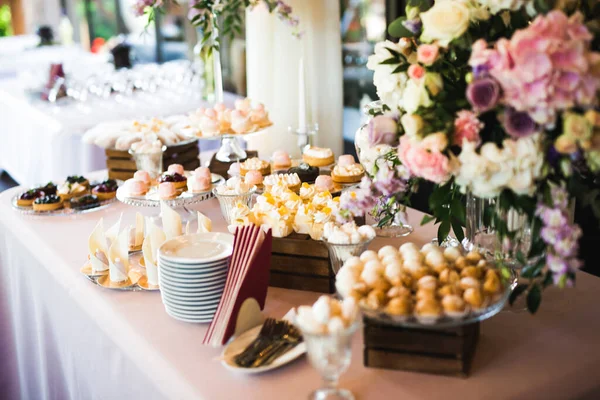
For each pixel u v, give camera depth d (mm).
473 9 1133
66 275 1686
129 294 1546
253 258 1319
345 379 1152
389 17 4531
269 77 2957
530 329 1304
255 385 1150
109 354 1450
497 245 1351
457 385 1124
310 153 2215
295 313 1323
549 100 1001
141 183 1997
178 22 6473
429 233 1803
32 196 2199
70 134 3439
